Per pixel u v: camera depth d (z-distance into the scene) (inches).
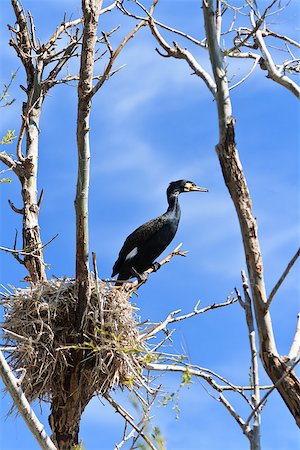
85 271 478.0
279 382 293.6
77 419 491.2
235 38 457.4
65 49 620.4
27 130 611.8
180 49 434.3
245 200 318.7
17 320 485.7
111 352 474.0
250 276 312.5
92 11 456.8
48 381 486.0
